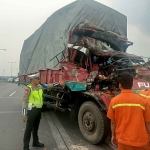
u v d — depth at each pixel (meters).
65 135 4.43
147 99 2.44
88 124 3.96
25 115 3.38
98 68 4.95
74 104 4.49
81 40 5.28
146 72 4.79
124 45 6.68
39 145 3.68
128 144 2.01
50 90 6.11
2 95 13.32
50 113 6.97
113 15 7.82
